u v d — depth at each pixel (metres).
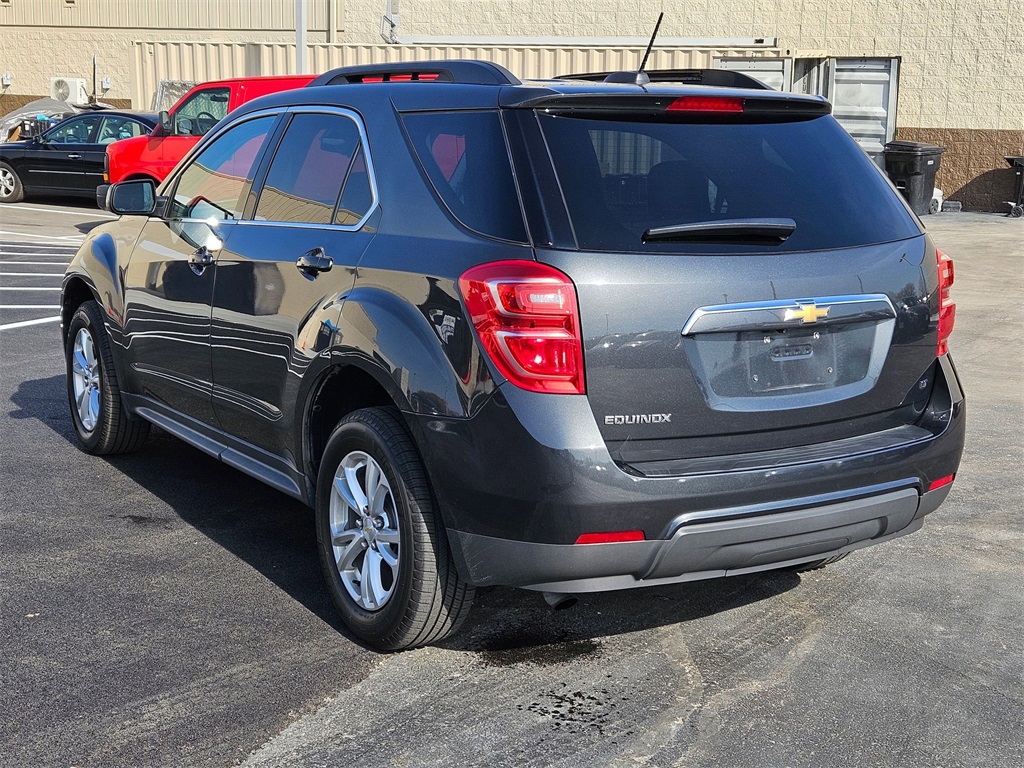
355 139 4.03
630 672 3.60
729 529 3.27
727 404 3.31
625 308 3.16
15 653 3.62
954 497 5.46
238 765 3.00
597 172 3.32
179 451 5.99
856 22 20.45
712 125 3.59
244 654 3.66
